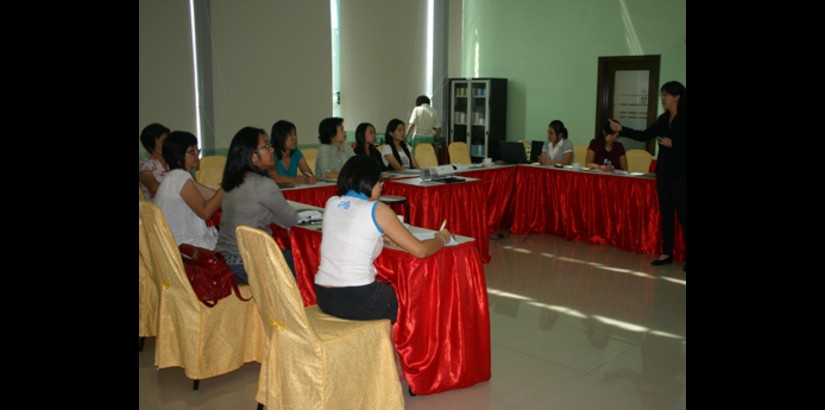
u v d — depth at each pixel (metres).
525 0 9.59
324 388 2.32
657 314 4.09
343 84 8.78
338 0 8.55
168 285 2.95
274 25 7.79
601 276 4.97
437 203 4.96
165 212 3.16
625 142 8.76
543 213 6.43
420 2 9.59
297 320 2.28
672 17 8.05
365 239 2.57
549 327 3.85
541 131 9.66
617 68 8.71
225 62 7.40
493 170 6.22
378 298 2.61
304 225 3.40
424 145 6.86
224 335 3.00
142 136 3.96
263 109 7.82
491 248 5.89
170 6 6.90
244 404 2.86
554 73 9.38
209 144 7.36
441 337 2.90
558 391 2.99
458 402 2.87
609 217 5.89
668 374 3.19
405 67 9.54
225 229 3.09
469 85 9.78
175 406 2.83
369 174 2.62
